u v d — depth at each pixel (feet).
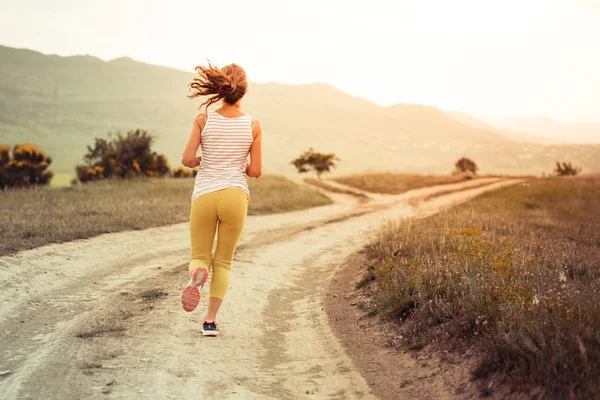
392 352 17.24
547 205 86.48
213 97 15.65
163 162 172.76
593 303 16.56
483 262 23.36
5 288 22.13
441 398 13.56
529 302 16.74
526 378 12.76
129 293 22.94
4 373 13.75
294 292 27.37
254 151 16.10
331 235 49.83
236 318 20.72
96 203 52.47
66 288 23.17
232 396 13.05
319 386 14.52
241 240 43.34
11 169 112.68
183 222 47.32
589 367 11.98
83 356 15.03
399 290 21.65
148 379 13.44
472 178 170.40
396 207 86.28
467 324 16.60
